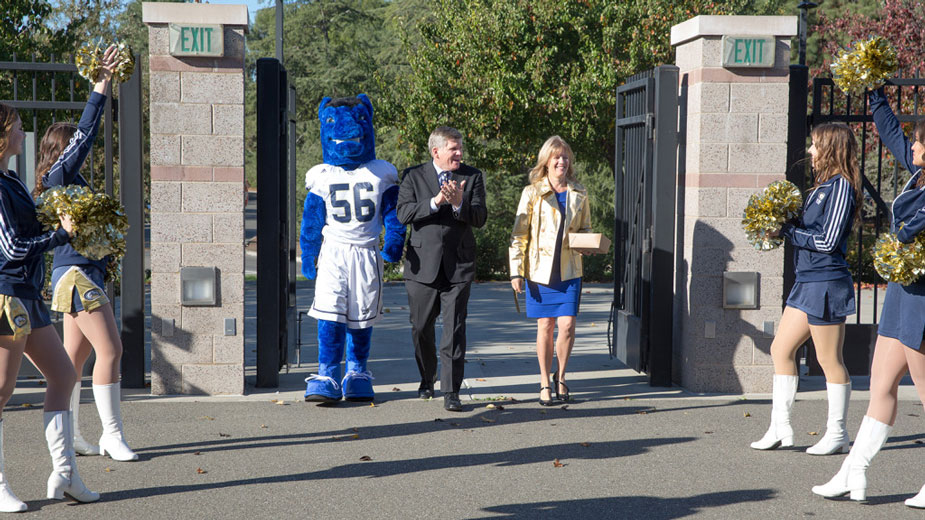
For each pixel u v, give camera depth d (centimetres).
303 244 667
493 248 1883
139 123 678
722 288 690
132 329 692
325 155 666
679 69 725
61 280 477
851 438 562
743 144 684
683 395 690
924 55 1773
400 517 410
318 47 3575
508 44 1683
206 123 661
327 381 650
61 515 411
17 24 1355
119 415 502
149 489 450
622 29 1673
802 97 713
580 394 695
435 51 1764
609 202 2350
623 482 466
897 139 457
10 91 1125
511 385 730
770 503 434
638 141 778
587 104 1631
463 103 1708
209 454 516
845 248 506
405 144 1988
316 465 495
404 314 1197
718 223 687
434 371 668
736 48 671
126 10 2859
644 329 744
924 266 402
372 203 654
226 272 670
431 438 555
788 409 527
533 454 520
